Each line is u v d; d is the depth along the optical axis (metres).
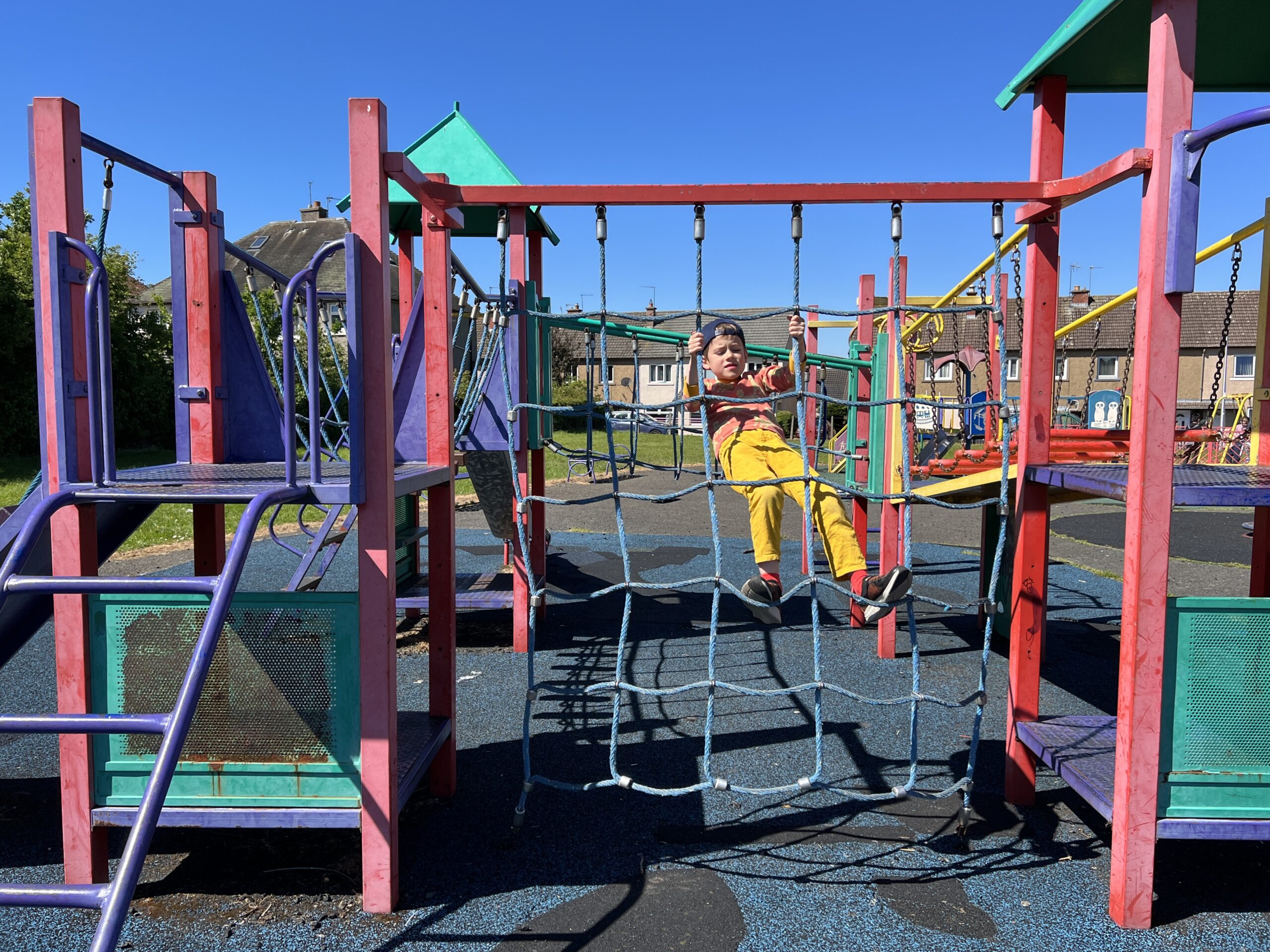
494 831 2.76
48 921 2.22
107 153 2.48
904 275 4.91
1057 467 2.77
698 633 5.46
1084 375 32.59
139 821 1.57
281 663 2.31
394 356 5.40
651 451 21.77
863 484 6.54
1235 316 31.77
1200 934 2.16
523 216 4.70
